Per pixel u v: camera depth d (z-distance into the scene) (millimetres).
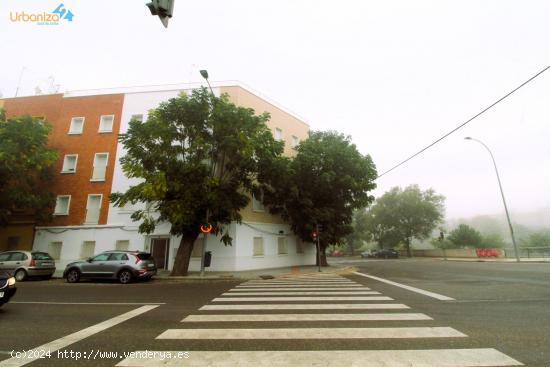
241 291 9758
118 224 19094
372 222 48531
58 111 21859
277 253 21375
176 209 13961
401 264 24469
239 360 3758
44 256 15266
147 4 3645
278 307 6934
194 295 9062
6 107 22391
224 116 14844
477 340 4465
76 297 8914
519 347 4160
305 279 13727
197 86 21375
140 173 13914
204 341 4504
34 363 3732
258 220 20516
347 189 20844
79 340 4621
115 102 21562
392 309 6590
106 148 20641
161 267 18688
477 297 8039
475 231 39469
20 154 16375
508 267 18328
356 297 8188
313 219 19688
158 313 6488
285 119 24859
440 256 39344
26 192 17344
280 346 4258
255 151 15672
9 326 5504
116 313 6543
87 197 19766
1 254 14891
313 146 20703
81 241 19016
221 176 16281
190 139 15375
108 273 13227
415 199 44531
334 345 4285
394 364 3611
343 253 59812
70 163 20859
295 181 20078
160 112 14766
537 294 8383
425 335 4711
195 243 18438
